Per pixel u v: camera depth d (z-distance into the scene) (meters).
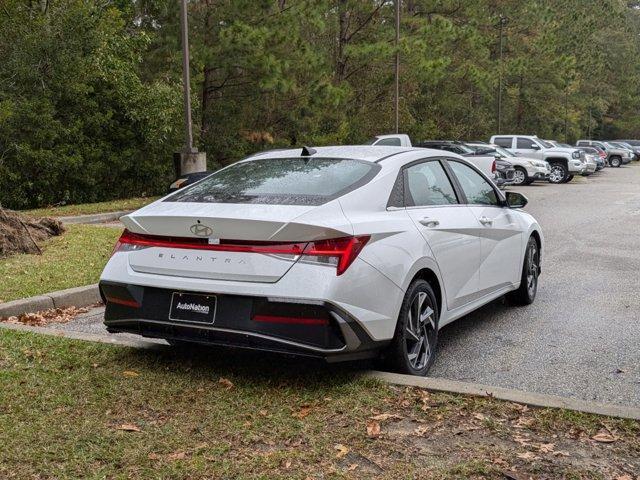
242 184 5.08
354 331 4.36
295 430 3.87
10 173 20.03
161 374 4.77
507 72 48.75
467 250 5.84
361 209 4.74
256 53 25.45
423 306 5.14
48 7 22.03
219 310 4.41
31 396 4.32
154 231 4.68
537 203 21.09
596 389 4.90
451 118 49.59
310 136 30.22
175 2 25.19
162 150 24.84
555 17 58.09
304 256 4.30
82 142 22.23
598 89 80.44
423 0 38.50
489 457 3.57
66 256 9.25
